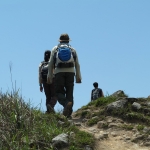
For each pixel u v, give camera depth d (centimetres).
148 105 1584
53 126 1326
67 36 1625
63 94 1606
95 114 1588
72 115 1686
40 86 1788
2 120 1277
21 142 1203
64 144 1216
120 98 1677
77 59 1627
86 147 1224
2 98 1380
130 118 1503
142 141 1326
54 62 1612
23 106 1362
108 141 1328
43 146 1214
